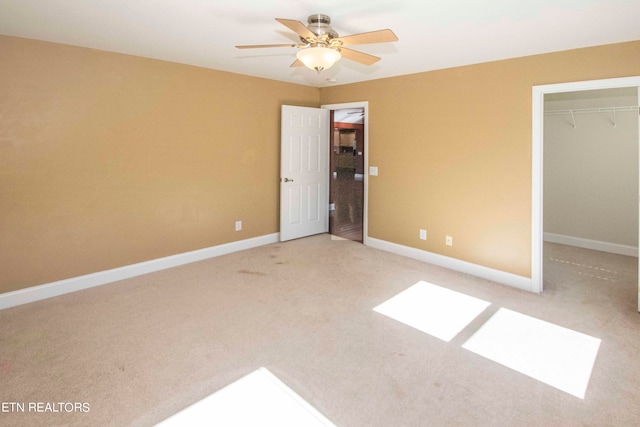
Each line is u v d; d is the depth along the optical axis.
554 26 2.62
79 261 3.54
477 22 2.56
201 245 4.48
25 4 2.35
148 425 1.85
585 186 4.85
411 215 4.53
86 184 3.52
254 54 3.61
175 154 4.12
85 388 2.12
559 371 2.28
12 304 3.18
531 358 2.42
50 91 3.24
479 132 3.80
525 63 3.42
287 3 2.27
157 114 3.93
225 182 4.63
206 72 4.28
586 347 2.55
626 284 3.68
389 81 4.59
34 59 3.14
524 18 2.47
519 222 3.58
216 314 3.04
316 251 4.86
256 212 5.03
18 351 2.48
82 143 3.46
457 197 4.05
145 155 3.88
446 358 2.43
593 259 4.45
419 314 3.05
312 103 5.49
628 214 4.55
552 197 5.16
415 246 4.53
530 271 3.53
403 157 4.53
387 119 4.66
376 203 4.93
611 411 1.93
